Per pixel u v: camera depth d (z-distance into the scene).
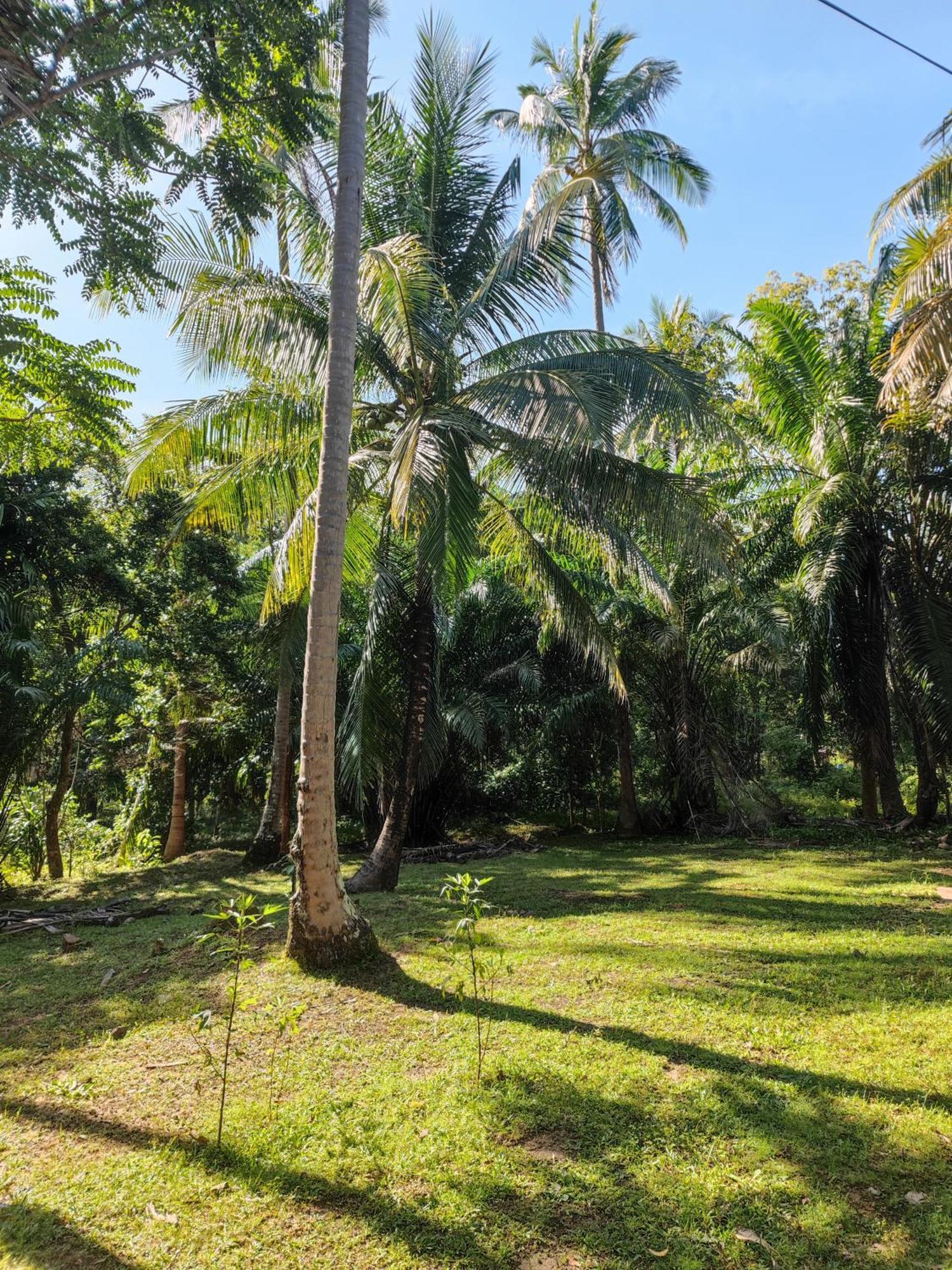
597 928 6.89
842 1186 2.99
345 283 5.95
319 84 8.77
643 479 8.04
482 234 9.65
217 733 15.89
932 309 8.18
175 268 7.76
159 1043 4.64
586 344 9.13
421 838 15.18
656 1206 2.89
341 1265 2.66
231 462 9.44
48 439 11.21
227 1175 3.21
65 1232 2.87
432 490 7.14
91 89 4.98
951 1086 3.72
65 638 14.02
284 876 10.75
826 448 13.12
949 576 13.13
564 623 9.31
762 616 13.75
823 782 20.59
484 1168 3.17
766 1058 4.09
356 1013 4.92
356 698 9.54
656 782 16.95
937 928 6.70
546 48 18.91
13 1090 4.12
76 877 13.63
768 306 13.35
